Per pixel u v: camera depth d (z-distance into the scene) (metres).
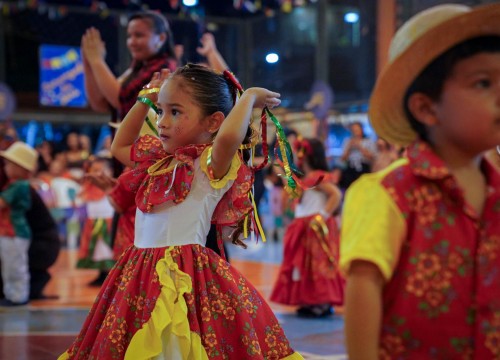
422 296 1.70
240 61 17.62
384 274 1.69
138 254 2.93
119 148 3.23
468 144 1.74
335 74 15.16
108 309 2.89
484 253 1.71
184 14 16.08
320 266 6.45
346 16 14.77
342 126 14.70
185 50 16.17
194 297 2.82
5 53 15.73
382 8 13.58
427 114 1.78
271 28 16.98
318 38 15.39
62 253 12.51
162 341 2.75
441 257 1.70
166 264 2.83
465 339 1.70
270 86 17.03
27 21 15.79
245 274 9.29
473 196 1.77
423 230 1.71
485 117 1.69
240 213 2.96
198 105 2.96
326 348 5.16
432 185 1.73
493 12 1.66
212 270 2.90
